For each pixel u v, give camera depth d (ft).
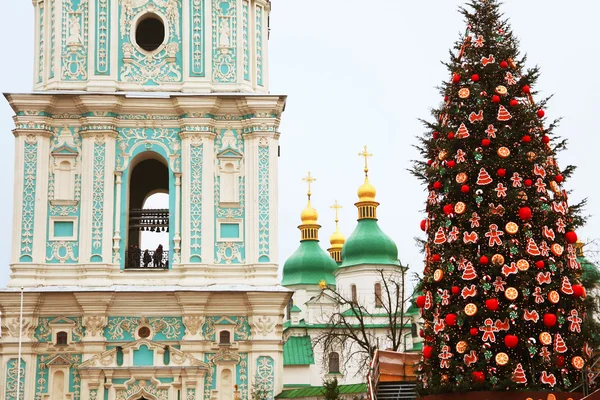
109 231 190.19
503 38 129.90
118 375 184.03
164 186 212.43
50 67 197.67
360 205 349.41
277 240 191.72
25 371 183.62
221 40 198.90
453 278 124.26
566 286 122.01
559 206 124.16
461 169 124.57
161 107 194.70
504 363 119.85
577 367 121.39
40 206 190.19
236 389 184.96
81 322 186.29
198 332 186.39
